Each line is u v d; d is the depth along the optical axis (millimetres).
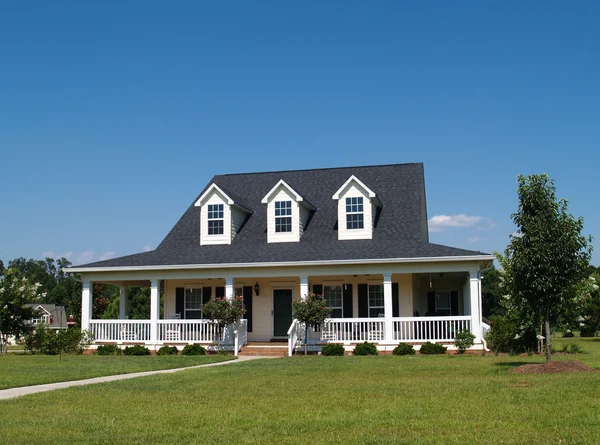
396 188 33219
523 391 12797
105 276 29625
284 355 26859
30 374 17969
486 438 8828
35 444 8984
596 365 17891
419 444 8578
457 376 16047
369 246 28562
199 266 28203
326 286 30203
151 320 29000
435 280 33688
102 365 21031
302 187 35000
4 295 30391
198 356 25250
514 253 17531
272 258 28078
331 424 10047
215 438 9211
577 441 8531
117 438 9328
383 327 28578
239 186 36281
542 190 17359
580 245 17047
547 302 17328
